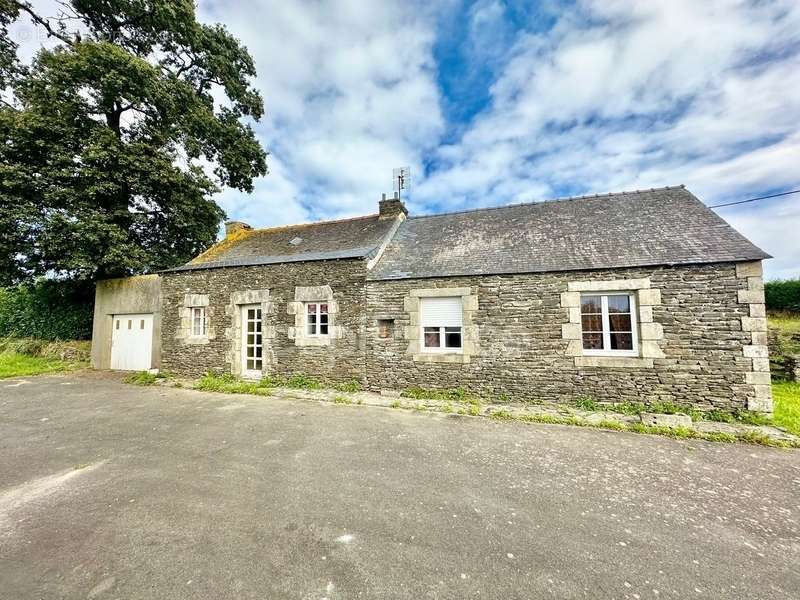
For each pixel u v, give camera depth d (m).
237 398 7.86
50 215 10.96
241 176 16.30
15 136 10.69
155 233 14.52
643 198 9.05
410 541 2.83
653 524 3.11
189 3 13.02
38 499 3.49
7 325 14.81
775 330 9.91
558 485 3.82
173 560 2.57
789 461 4.48
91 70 11.15
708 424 5.89
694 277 6.52
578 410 6.69
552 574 2.46
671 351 6.59
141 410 6.84
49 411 6.79
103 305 12.06
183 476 4.00
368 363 8.52
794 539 2.91
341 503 3.41
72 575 2.43
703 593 2.31
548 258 7.61
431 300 8.30
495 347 7.62
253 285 9.77
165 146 13.20
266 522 3.08
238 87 15.70
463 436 5.36
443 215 11.39
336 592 2.27
